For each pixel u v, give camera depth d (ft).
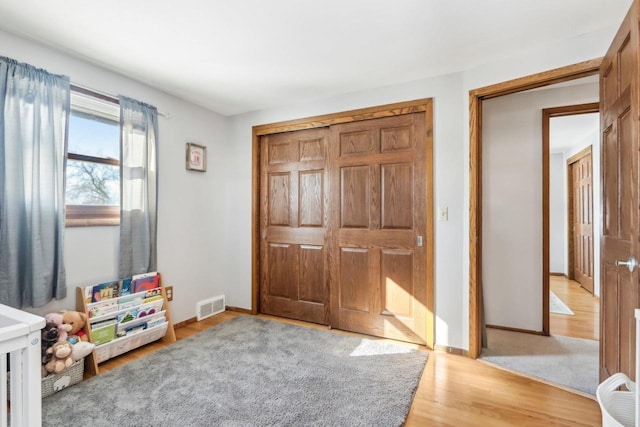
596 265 13.82
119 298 7.88
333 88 9.20
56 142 6.77
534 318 9.53
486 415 5.63
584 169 15.40
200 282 10.66
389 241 9.04
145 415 5.51
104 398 6.01
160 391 6.25
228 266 11.71
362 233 9.43
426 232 8.45
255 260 11.19
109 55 7.26
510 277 9.82
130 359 7.67
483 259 10.10
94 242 7.73
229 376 6.82
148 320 8.42
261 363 7.43
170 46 6.88
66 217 7.28
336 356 7.82
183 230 10.05
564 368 7.29
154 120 8.96
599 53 6.17
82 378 6.68
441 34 6.39
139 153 8.52
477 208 7.84
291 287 10.73
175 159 9.80
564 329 9.96
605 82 5.77
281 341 8.75
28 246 6.40
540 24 6.02
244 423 5.31
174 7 5.53
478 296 7.93
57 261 6.82
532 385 6.61
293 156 10.67
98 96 7.77
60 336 6.39
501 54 7.18
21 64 6.33
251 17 5.83
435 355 7.98
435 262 8.29
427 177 8.37
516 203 9.78
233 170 11.65
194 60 7.52
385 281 9.10
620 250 5.05
